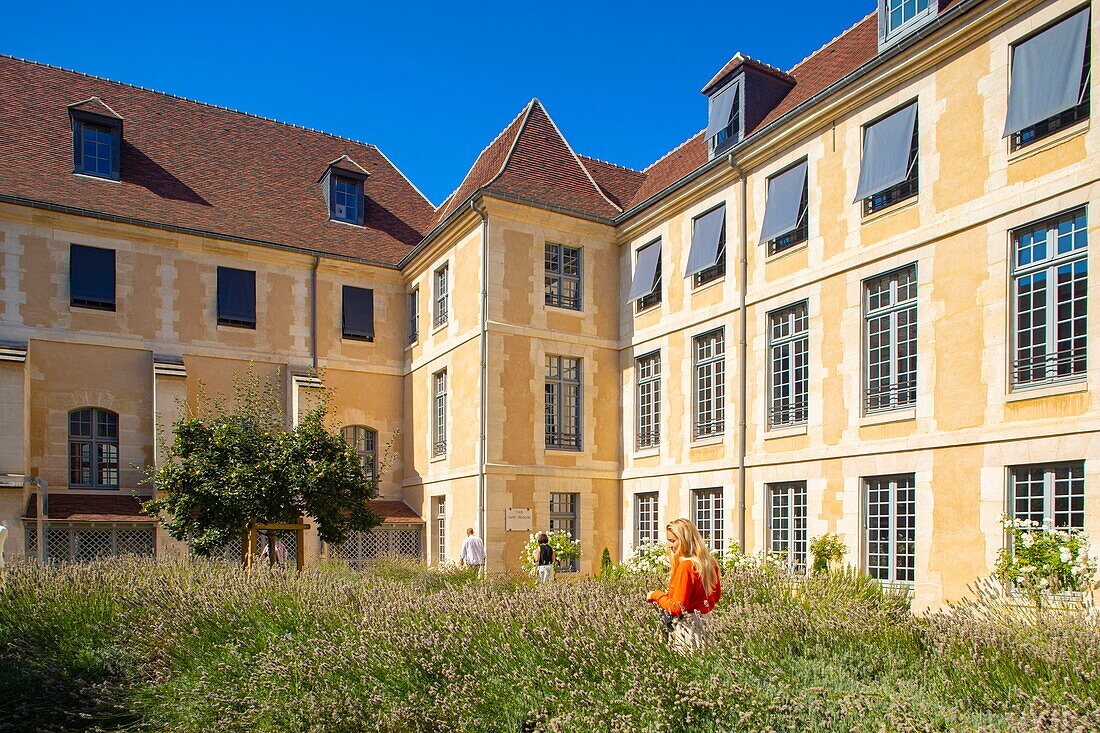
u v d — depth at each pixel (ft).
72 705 21.76
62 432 61.52
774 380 51.55
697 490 56.70
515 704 18.38
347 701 18.76
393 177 86.63
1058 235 37.17
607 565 57.41
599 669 18.56
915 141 43.78
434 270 69.97
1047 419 36.22
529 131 69.36
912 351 43.11
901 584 39.78
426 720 17.71
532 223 63.16
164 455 61.57
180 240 66.54
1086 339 35.63
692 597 20.15
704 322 56.80
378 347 74.54
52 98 70.90
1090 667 17.25
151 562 38.29
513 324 61.36
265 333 69.46
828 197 48.19
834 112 47.93
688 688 16.60
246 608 25.53
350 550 66.80
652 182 69.97
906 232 43.39
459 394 63.57
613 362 65.51
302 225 74.18
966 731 14.92
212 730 19.57
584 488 62.69
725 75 58.23
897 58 43.91
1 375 57.26
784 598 27.50
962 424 39.65
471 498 60.54
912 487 42.37
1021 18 38.68
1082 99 36.45
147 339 64.80
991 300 39.04
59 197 62.90
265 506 49.98
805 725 15.64
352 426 72.84
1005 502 37.55
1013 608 23.02
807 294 48.93
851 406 45.44
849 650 20.68
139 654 23.82
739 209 54.60
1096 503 34.04
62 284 62.13
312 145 84.38
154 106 76.54
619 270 66.74
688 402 57.47
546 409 62.69
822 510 46.44
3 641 24.98
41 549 56.49
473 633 21.33
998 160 39.32
